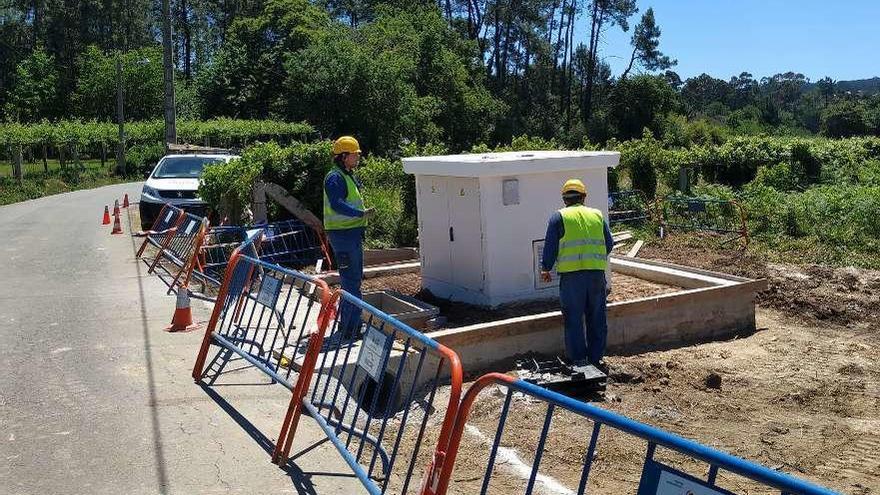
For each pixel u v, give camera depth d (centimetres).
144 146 4675
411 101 5272
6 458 505
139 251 1323
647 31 8694
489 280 908
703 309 936
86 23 8144
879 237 1700
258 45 6078
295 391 514
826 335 978
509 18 8006
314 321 855
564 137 7669
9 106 6950
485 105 6656
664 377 771
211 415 587
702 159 3117
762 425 656
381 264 1283
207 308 944
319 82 4875
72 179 3688
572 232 750
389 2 7612
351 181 782
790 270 1377
